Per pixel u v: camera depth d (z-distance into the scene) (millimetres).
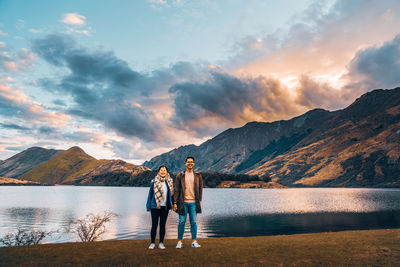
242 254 9984
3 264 8438
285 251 10602
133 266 8266
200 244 12188
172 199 10969
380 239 13641
